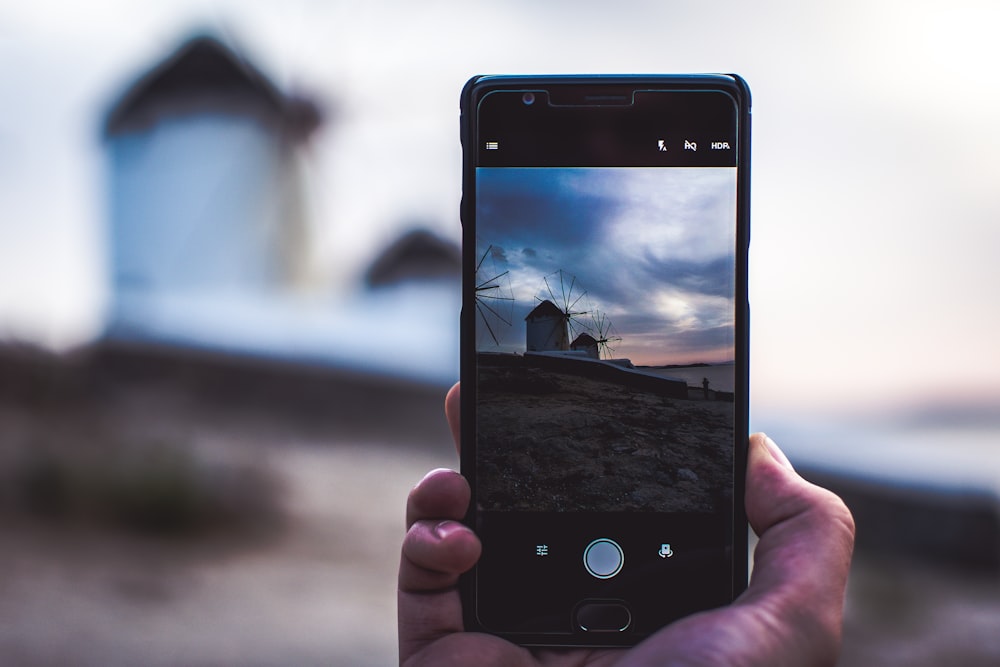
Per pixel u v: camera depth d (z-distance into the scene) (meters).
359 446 2.42
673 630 0.23
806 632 0.23
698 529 0.26
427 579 0.26
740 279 0.27
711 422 0.26
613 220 0.27
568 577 0.26
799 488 0.25
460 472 0.27
